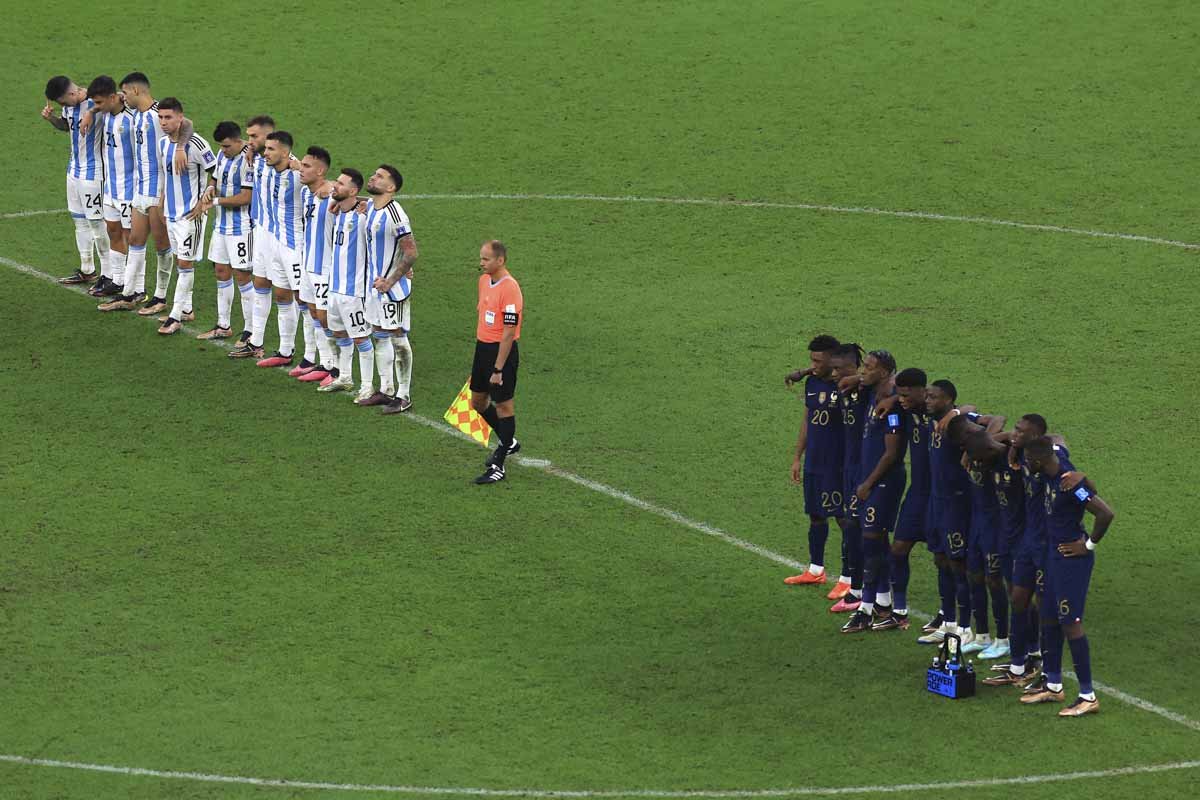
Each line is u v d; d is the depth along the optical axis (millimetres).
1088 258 88938
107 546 56688
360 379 71062
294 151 102562
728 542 58031
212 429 66688
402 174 100312
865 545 51719
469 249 89875
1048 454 46688
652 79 114562
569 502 60812
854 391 52281
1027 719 46938
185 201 75375
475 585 54469
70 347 74875
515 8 124875
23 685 47781
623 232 92562
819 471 53812
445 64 116062
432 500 60750
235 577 54656
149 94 76188
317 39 119250
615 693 47969
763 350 76250
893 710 47375
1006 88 113062
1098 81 113875
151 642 50406
